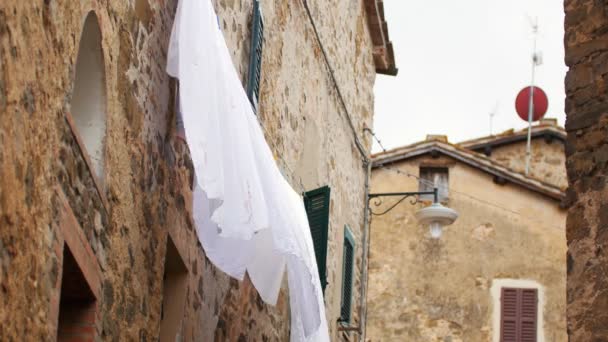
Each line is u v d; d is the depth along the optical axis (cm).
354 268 1809
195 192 1002
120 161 888
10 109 654
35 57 696
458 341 2669
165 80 987
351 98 1772
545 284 2692
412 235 2722
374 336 2678
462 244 2712
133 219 914
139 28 923
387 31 1905
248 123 999
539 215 2711
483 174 2728
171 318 1041
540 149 2900
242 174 959
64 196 767
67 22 761
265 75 1320
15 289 671
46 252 725
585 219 960
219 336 1155
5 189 650
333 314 1678
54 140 741
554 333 2664
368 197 1877
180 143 1027
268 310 1316
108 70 861
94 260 830
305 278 1071
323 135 1594
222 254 1023
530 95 3034
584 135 977
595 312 937
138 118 926
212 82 946
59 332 830
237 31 1212
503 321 2675
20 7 668
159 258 976
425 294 2697
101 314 850
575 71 993
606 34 987
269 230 1041
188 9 953
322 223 1466
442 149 2714
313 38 1530
